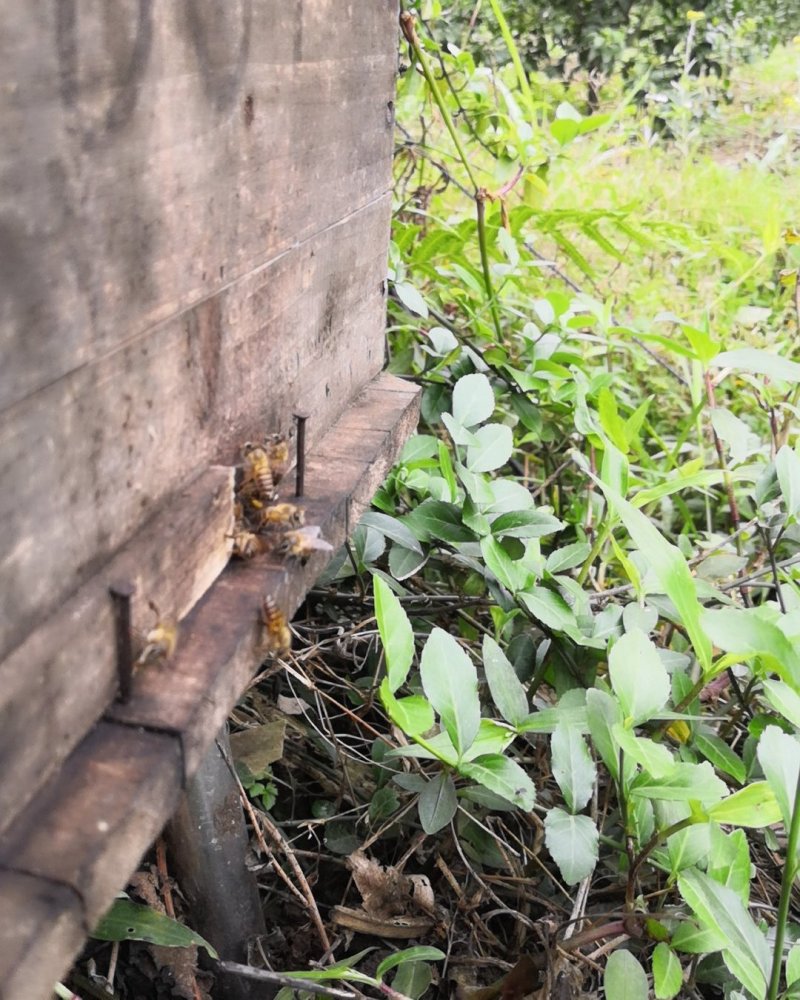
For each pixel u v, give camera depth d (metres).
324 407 0.27
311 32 0.22
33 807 0.13
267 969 0.28
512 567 0.33
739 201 0.89
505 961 0.30
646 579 0.34
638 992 0.23
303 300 0.24
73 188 0.13
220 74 0.17
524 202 0.67
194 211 0.17
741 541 0.46
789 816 0.20
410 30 0.47
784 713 0.23
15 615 0.13
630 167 0.98
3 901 0.12
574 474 0.54
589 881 0.29
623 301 0.75
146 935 0.23
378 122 0.29
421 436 0.39
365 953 0.27
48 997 0.12
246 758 0.32
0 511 0.12
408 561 0.36
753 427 0.66
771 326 0.72
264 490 0.20
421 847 0.33
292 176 0.22
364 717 0.39
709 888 0.23
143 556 0.16
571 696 0.30
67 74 0.13
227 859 0.27
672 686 0.31
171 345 0.17
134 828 0.14
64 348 0.13
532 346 0.48
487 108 0.57
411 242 0.56
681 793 0.22
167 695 0.16
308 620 0.40
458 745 0.24
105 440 0.15
